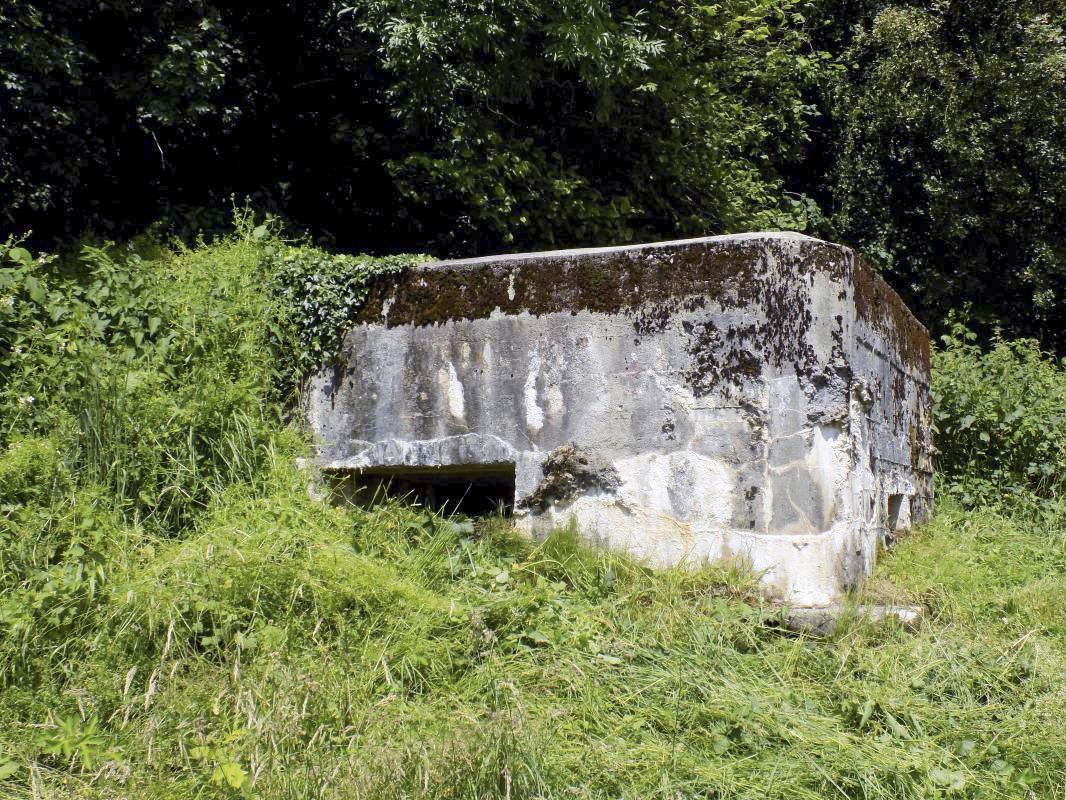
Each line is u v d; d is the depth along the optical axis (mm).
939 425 8125
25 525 3965
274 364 5215
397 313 5074
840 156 13336
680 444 4473
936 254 13078
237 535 4105
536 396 4746
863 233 12961
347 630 3766
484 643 3811
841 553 4262
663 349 4535
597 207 8695
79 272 6289
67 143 7195
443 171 8016
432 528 4805
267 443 4863
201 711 3248
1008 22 12766
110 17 7410
